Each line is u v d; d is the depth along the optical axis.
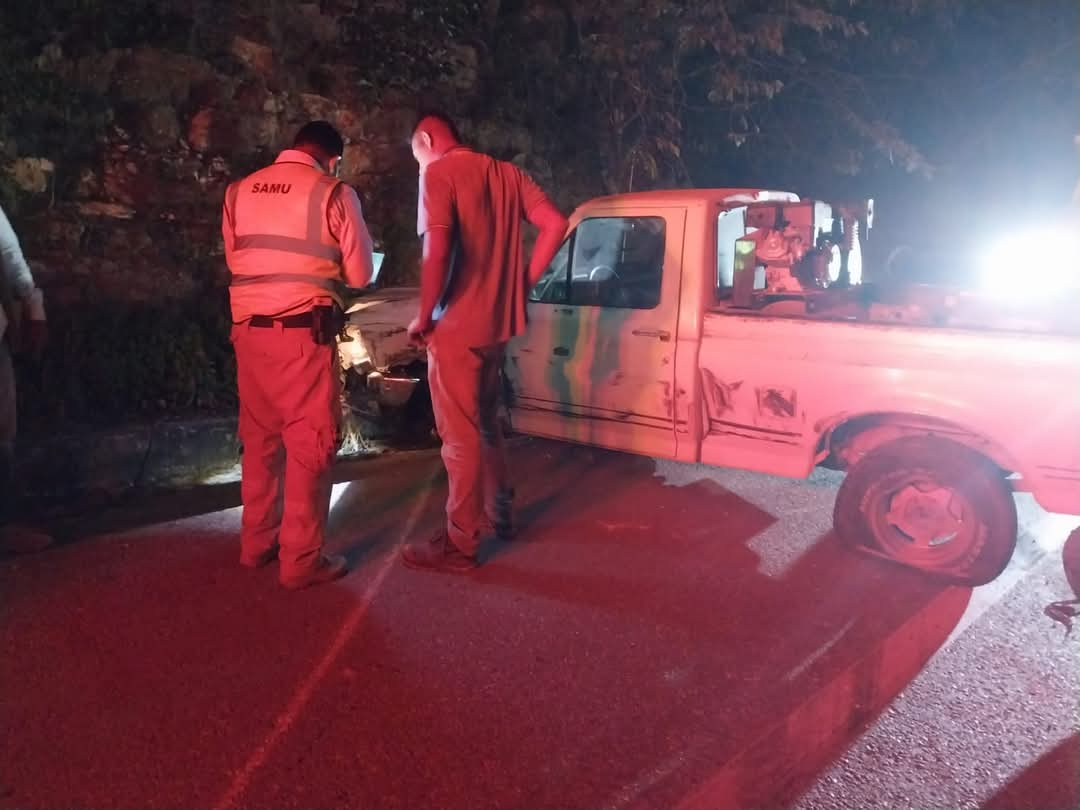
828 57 11.38
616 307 5.18
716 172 12.13
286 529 4.11
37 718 3.14
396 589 4.18
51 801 2.74
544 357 5.54
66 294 6.94
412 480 5.85
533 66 10.79
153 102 7.98
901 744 3.10
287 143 8.87
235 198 3.96
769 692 3.39
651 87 10.40
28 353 4.75
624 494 5.53
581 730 3.14
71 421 6.10
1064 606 4.09
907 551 4.41
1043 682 3.48
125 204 7.86
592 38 10.16
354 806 2.75
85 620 3.84
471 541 4.33
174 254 7.88
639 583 4.28
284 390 3.96
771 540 4.81
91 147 7.74
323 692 3.33
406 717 3.19
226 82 8.38
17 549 4.57
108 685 3.36
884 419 4.43
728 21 9.66
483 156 4.06
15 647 3.61
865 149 11.62
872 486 4.43
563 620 3.91
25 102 7.33
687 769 2.95
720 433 4.89
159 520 5.17
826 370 4.42
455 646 3.68
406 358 7.20
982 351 4.04
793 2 9.84
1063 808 2.80
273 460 4.27
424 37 9.91
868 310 4.51
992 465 4.17
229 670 3.47
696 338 4.84
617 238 5.51
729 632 3.83
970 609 4.06
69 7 7.74
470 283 4.01
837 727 3.19
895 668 3.57
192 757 2.96
